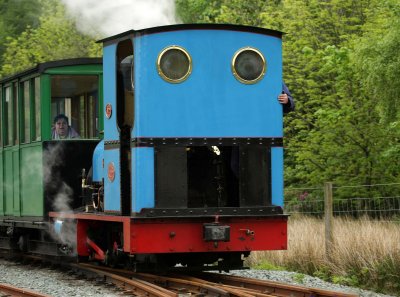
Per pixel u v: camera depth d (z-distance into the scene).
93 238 13.50
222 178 12.38
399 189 22.83
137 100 11.70
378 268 12.85
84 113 15.20
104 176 12.86
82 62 14.98
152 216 11.57
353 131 23.20
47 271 14.90
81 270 13.70
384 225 16.53
